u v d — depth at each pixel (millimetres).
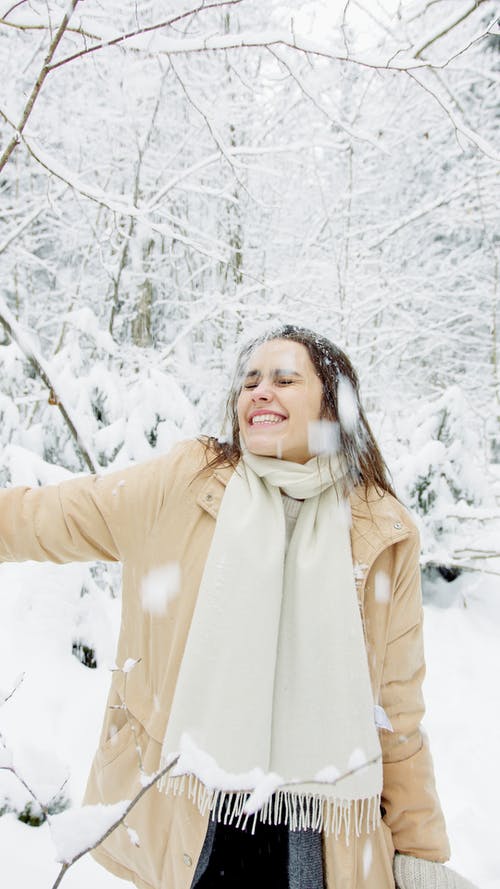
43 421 4414
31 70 4297
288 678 1062
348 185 6473
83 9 2748
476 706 3215
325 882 1058
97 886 1525
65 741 2111
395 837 1155
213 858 1057
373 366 6723
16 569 2850
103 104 5270
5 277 6238
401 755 1143
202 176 6105
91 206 5844
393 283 6578
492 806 2447
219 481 1135
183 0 3129
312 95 2838
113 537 1095
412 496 4508
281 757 1029
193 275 6453
